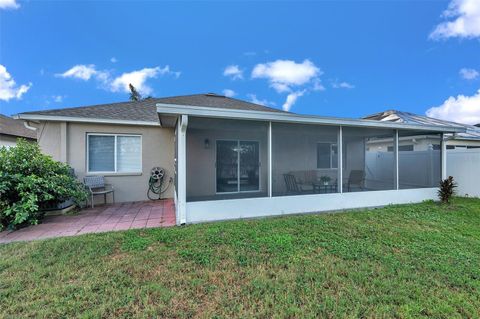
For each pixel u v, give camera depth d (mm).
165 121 6527
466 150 8555
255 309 2273
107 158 7480
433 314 2205
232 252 3486
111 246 3688
